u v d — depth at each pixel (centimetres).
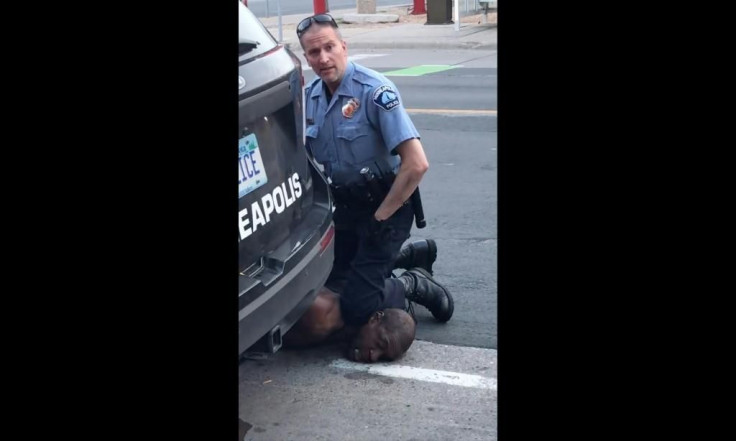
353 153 346
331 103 348
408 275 396
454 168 691
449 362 367
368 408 331
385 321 362
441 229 547
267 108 291
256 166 288
